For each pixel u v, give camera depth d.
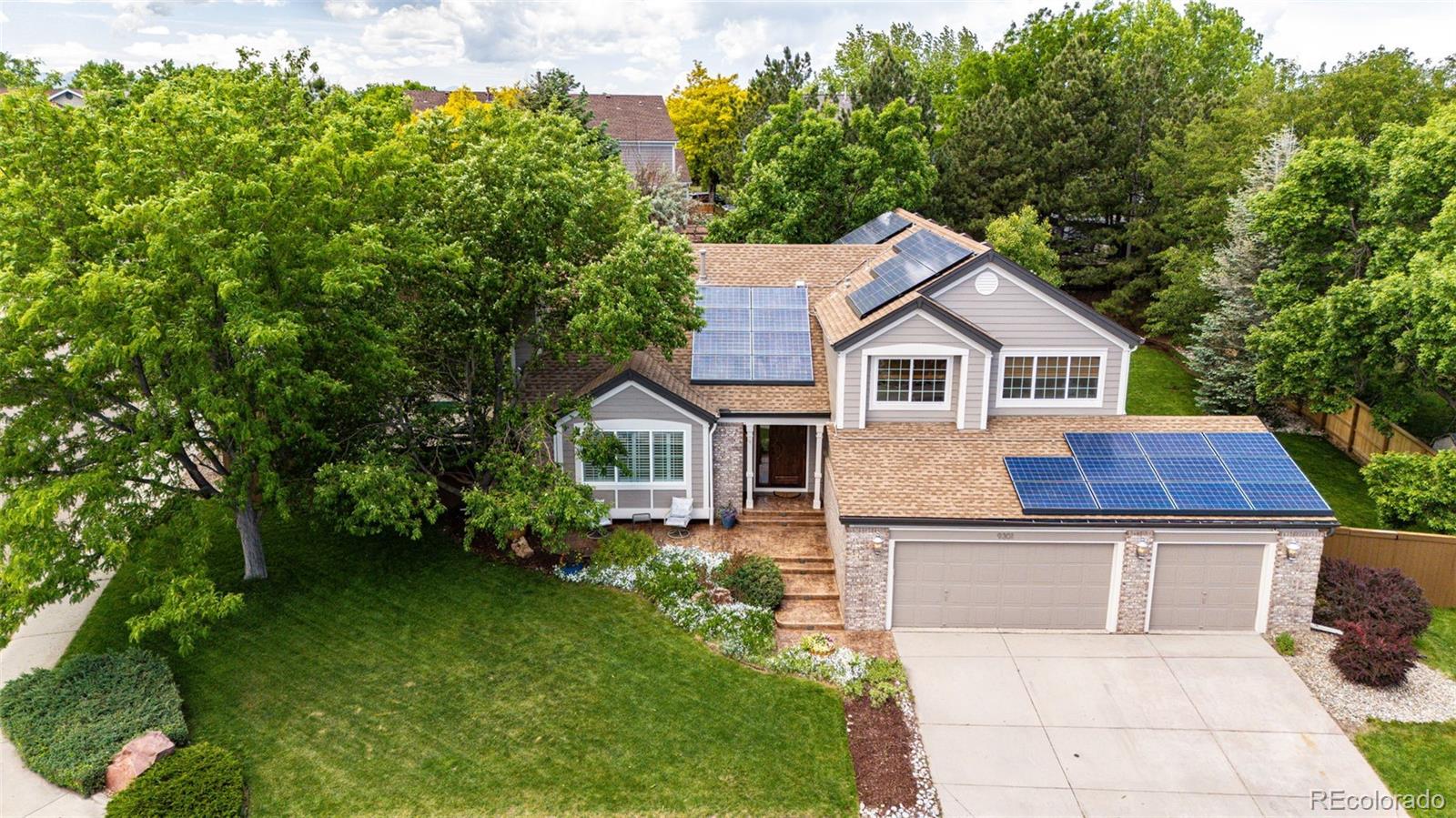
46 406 16.70
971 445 21.48
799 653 18.77
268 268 17.22
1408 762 15.93
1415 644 19.66
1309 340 27.61
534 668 18.12
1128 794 15.17
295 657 18.22
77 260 16.28
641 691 17.55
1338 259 28.27
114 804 13.80
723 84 77.62
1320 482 28.70
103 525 15.70
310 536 22.72
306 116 21.14
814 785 15.31
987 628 20.14
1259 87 47.06
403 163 18.78
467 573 21.39
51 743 15.06
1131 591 19.61
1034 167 46.00
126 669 16.89
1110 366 22.28
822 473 24.22
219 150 16.62
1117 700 17.59
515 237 20.08
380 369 19.20
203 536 17.28
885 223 32.69
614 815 14.59
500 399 22.41
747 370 24.16
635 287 20.33
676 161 70.25
